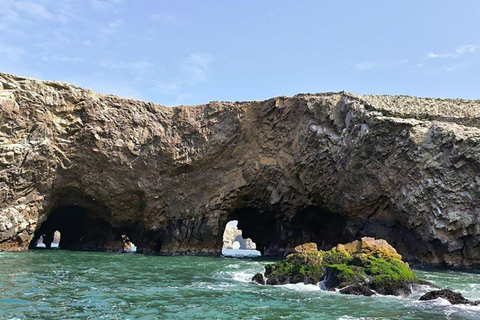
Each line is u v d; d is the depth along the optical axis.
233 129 34.56
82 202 34.47
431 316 10.52
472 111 29.03
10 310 9.75
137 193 33.97
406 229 26.41
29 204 30.09
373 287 14.12
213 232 33.16
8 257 22.64
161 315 9.96
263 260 29.27
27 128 30.30
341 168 29.14
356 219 29.38
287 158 32.91
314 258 16.53
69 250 33.97
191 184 34.59
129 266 20.77
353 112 28.62
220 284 15.46
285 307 11.32
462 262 22.94
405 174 25.78
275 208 34.25
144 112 34.81
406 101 30.80
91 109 32.78
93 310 10.16
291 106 33.44
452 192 23.47
